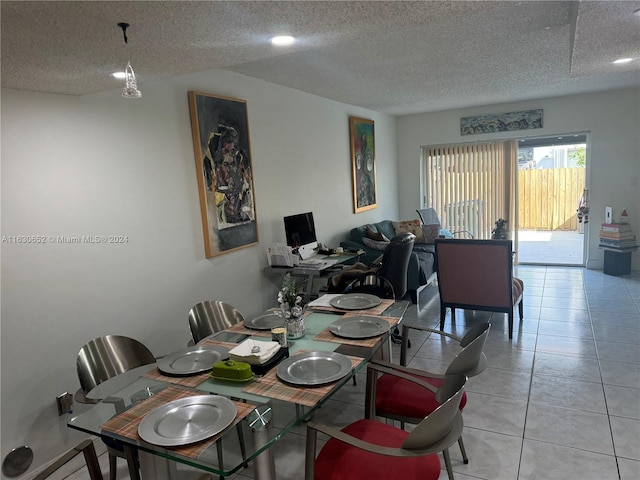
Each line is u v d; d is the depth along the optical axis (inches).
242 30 75.4
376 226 244.8
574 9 96.3
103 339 88.9
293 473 89.7
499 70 173.2
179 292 130.0
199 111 134.0
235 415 59.9
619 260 231.8
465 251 152.9
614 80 205.5
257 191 163.9
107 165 107.7
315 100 202.2
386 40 127.7
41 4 55.7
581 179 359.9
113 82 92.7
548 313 180.1
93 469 66.4
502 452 93.0
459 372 78.3
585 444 94.1
